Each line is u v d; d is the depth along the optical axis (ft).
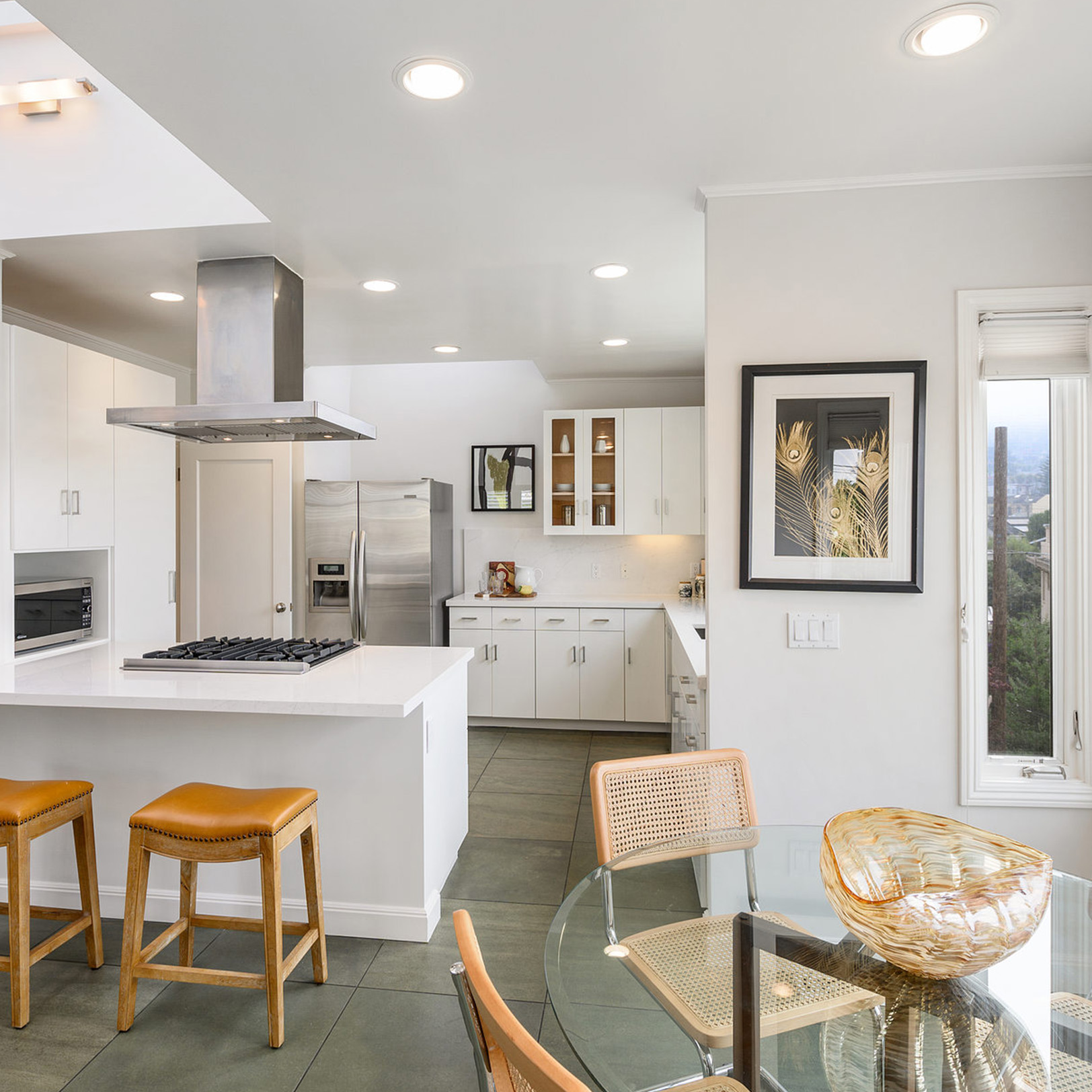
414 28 5.20
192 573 17.28
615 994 3.97
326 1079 6.23
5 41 8.80
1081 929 4.45
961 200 7.57
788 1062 3.38
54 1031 6.84
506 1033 2.61
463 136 6.69
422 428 19.58
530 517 19.20
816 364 7.64
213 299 9.63
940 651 7.63
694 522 17.40
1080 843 7.55
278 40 5.32
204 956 8.16
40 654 10.04
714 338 7.84
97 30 5.17
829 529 7.70
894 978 3.99
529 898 9.44
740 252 7.80
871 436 7.64
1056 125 6.62
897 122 6.55
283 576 17.02
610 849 6.28
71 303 11.50
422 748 8.48
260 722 8.66
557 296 11.37
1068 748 7.79
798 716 7.79
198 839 6.74
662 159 7.14
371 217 8.37
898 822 4.45
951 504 7.61
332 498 17.04
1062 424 7.75
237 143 6.79
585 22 5.17
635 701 17.08
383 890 8.55
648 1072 3.38
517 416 19.25
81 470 10.68
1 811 6.92
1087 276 7.45
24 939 6.93
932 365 7.63
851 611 7.72
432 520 17.06
